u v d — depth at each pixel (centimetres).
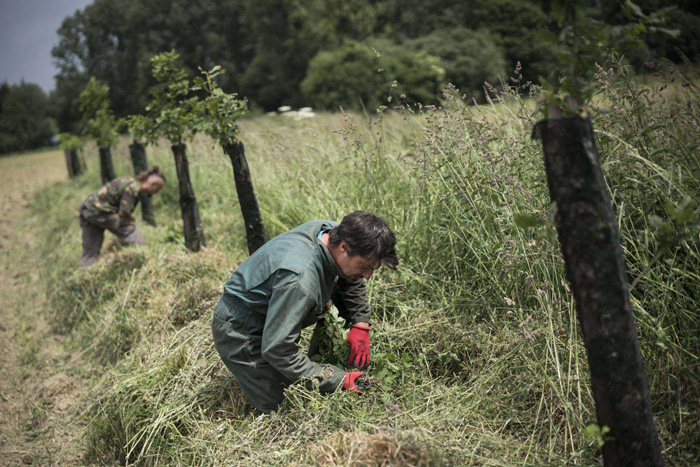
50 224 819
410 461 188
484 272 311
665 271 240
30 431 325
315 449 208
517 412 233
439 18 3378
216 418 264
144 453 264
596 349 155
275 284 223
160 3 4575
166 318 364
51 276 572
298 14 3691
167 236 541
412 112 392
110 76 5128
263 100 3862
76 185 1134
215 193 625
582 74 158
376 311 324
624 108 265
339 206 415
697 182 238
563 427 221
